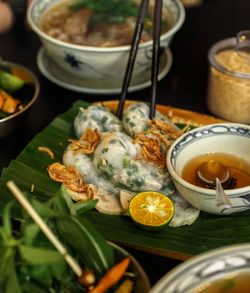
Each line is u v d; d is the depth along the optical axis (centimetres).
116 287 43
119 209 52
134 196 52
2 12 81
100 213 52
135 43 60
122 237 49
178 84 71
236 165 55
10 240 42
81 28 73
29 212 40
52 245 44
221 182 52
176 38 79
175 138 57
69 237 44
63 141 60
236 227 50
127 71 60
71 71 69
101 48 64
